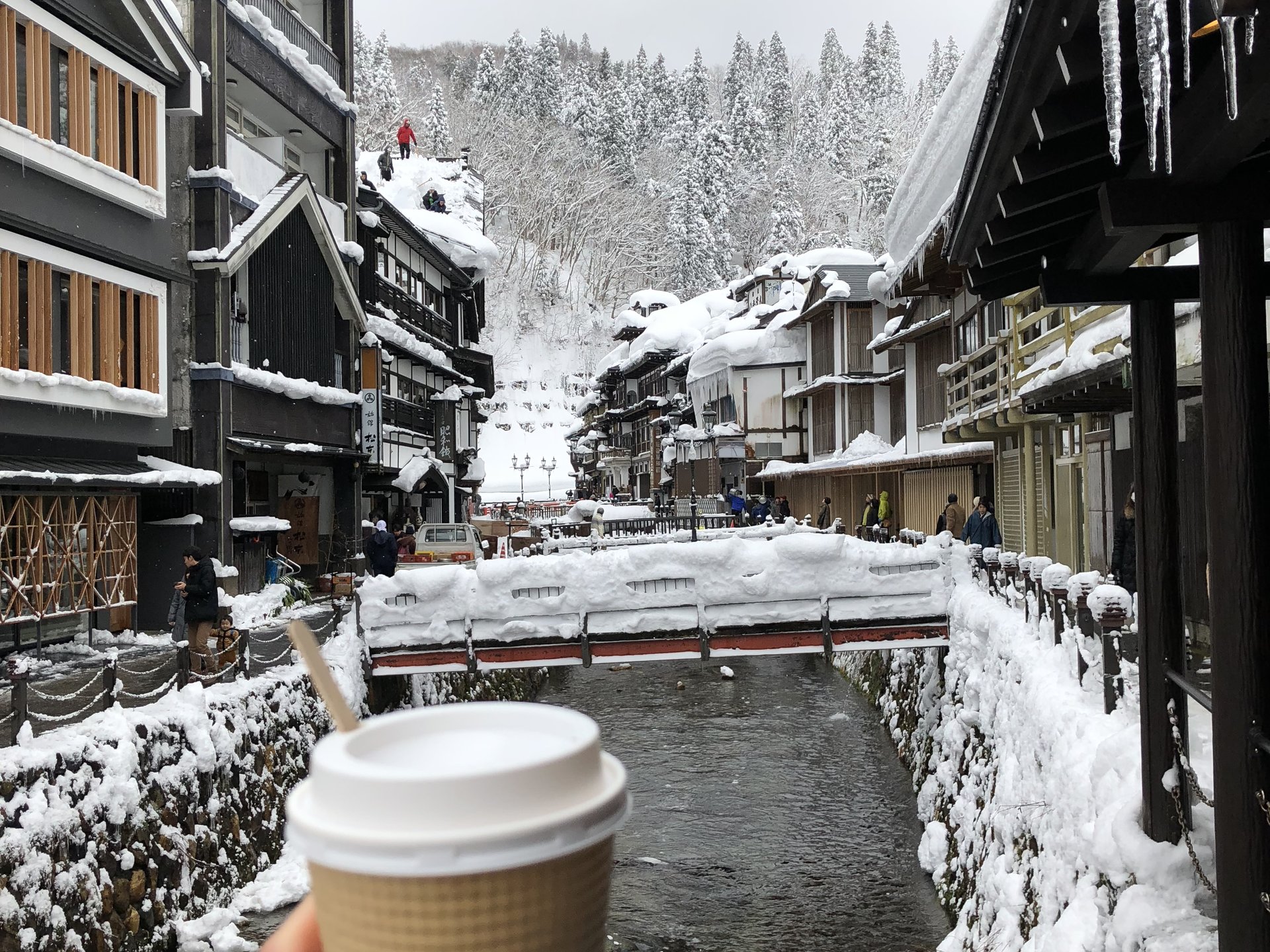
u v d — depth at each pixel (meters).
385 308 28.80
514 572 13.66
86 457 14.59
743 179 122.44
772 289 54.88
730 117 133.38
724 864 12.05
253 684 11.73
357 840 0.67
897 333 30.02
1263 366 3.45
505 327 123.56
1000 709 9.53
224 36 18.47
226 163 18.56
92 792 8.02
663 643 13.50
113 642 14.79
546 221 127.00
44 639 13.77
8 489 12.30
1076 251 4.85
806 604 13.39
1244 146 3.04
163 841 8.91
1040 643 9.23
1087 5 2.70
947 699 12.95
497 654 13.73
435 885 0.67
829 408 38.25
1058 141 3.62
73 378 14.02
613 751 17.06
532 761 0.71
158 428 16.36
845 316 36.31
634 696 21.59
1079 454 15.32
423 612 13.79
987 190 4.11
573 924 0.70
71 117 14.30
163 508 17.33
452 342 38.12
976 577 13.52
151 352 16.12
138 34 15.55
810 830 13.01
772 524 30.91
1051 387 12.15
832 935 10.08
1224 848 3.50
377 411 25.56
